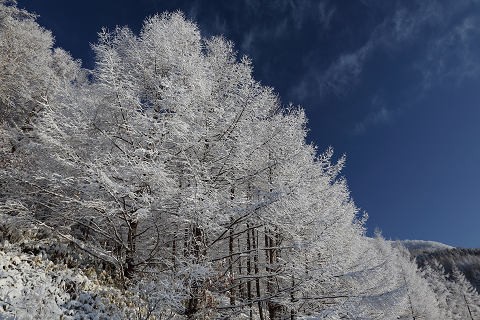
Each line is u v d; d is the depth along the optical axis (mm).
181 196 6812
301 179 8180
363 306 7465
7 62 15031
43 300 5875
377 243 38969
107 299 7020
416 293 36781
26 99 13047
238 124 8219
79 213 8086
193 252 7422
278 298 8234
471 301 51781
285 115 10445
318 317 6941
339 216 8852
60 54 20891
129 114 7883
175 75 8078
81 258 8500
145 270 8062
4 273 6016
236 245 11344
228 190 8484
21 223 7754
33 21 20219
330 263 8211
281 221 8250
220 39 10547
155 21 10094
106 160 6957
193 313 7082
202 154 8141
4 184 8273
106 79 7562
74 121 7508
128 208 7613
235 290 9297
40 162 7992
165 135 7348
